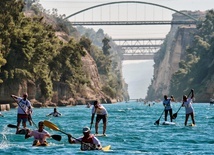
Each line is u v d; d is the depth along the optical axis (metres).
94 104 71.69
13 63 189.75
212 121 104.75
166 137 70.44
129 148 58.62
